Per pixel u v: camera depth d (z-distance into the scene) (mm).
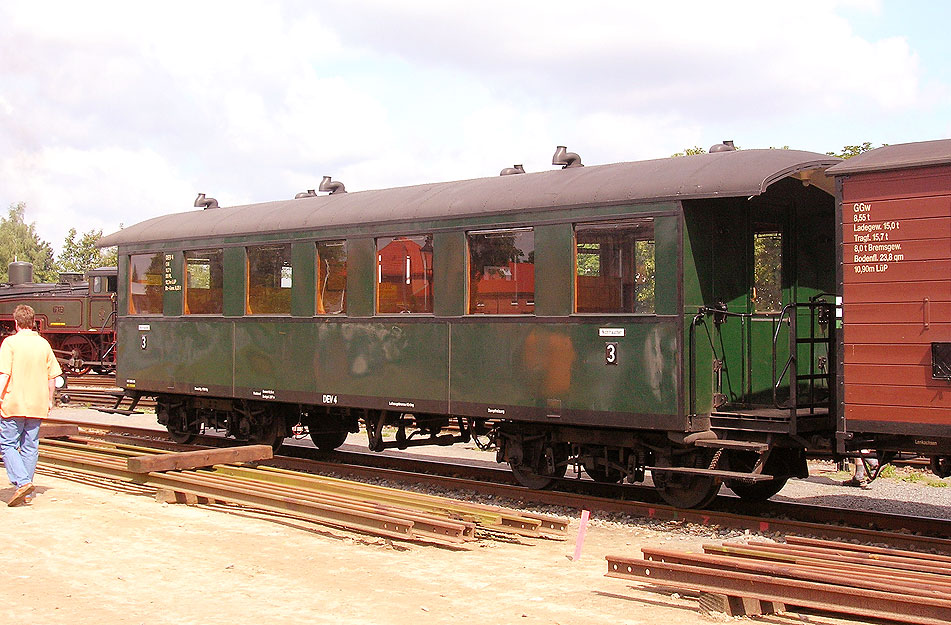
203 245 14297
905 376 7922
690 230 9453
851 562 6832
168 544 8078
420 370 11555
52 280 73000
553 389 10312
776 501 10531
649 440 10086
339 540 8375
